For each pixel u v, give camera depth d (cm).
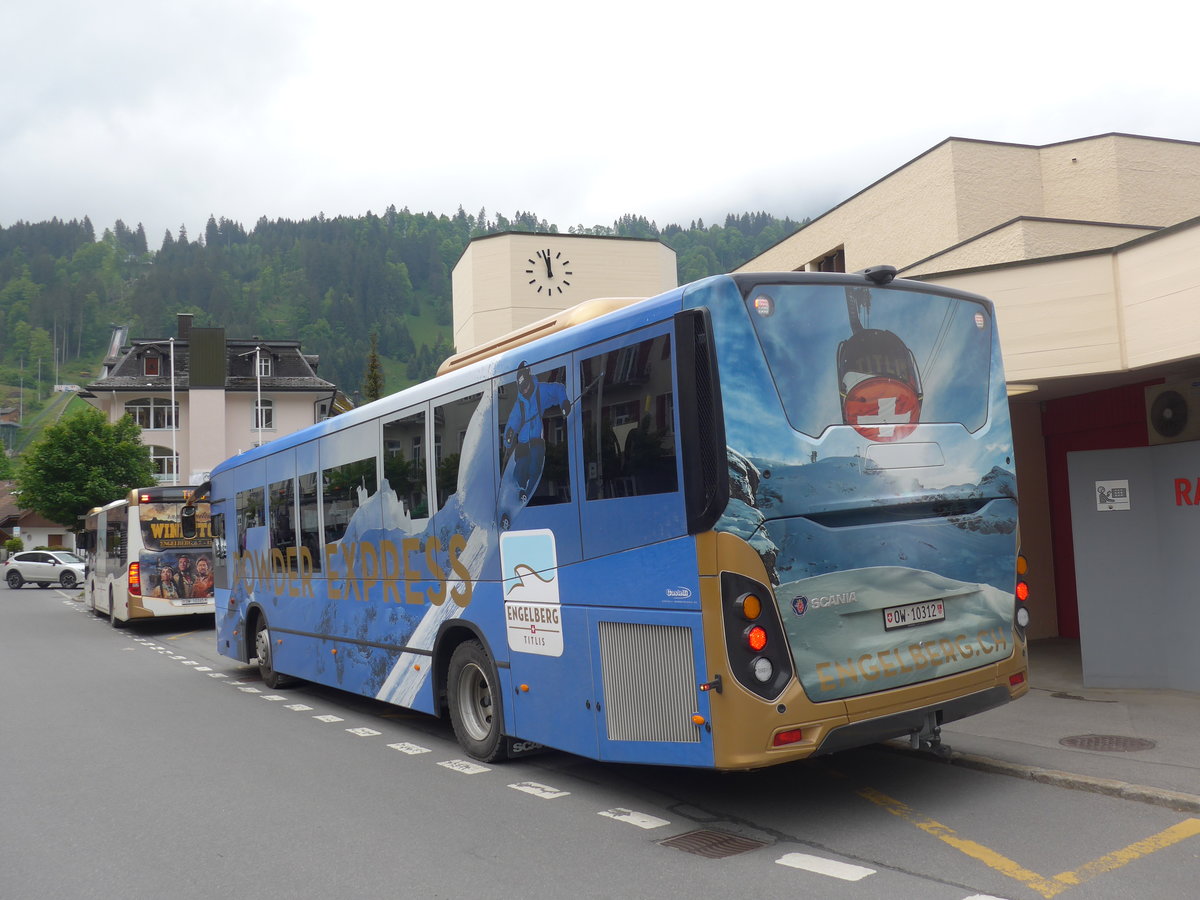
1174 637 897
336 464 1008
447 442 792
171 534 2088
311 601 1075
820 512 542
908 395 590
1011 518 629
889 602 561
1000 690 612
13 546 7506
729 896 469
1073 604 1255
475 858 543
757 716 514
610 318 609
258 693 1217
